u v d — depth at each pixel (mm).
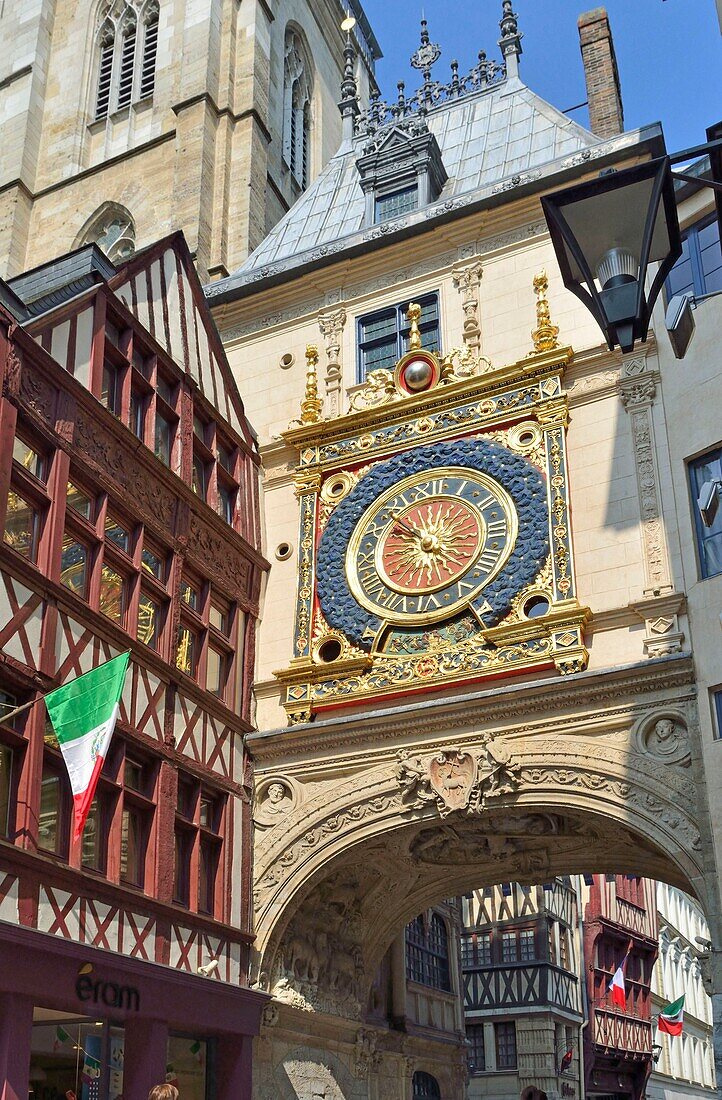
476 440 17000
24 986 11469
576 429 16406
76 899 12570
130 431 15078
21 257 28734
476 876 18500
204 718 15867
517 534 16047
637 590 15094
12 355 13125
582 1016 32781
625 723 14359
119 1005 12758
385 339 18906
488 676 15359
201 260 25266
